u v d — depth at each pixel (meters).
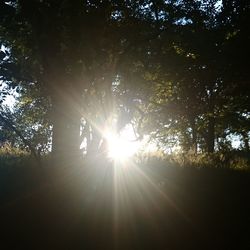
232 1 23.25
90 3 10.24
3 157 15.08
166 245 9.49
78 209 10.38
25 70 10.62
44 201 10.60
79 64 10.28
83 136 13.33
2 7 9.17
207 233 10.04
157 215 10.65
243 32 23.31
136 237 9.62
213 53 23.98
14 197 10.71
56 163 12.02
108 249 9.15
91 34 10.20
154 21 16.20
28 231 9.51
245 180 14.12
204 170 14.82
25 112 21.14
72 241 9.29
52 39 9.85
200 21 21.89
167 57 22.52
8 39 11.98
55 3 9.64
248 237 9.95
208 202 11.57
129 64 14.48
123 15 12.65
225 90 29.86
